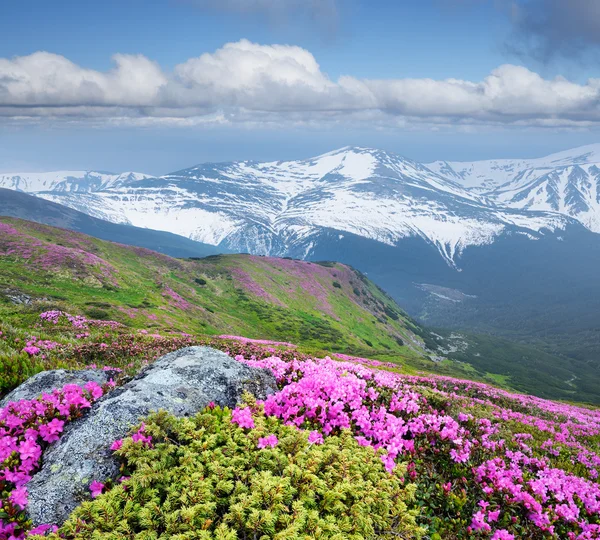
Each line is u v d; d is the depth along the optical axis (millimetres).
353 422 9133
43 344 17641
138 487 5551
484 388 32406
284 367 11492
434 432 9617
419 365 124562
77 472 6164
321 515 5824
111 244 132750
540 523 7676
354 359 46594
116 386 9312
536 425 18234
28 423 6941
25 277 75312
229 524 5391
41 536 4840
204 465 6098
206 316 100875
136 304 82375
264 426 7398
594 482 10938
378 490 6246
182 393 8344
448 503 7672
